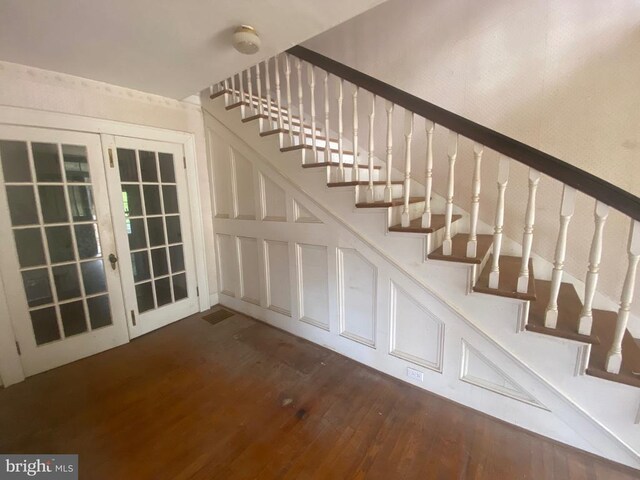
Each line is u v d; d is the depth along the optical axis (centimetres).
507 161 139
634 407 129
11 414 169
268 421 162
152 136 259
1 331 192
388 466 134
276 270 263
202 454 142
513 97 206
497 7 204
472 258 157
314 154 219
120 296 246
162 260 277
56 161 210
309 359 221
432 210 252
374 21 258
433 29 232
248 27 157
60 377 203
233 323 282
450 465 135
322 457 139
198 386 192
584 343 133
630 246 118
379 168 272
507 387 160
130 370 210
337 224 210
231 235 295
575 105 186
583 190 122
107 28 155
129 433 154
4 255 192
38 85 198
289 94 223
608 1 170
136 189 254
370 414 166
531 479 128
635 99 170
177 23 153
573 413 142
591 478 129
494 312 156
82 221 224
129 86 238
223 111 272
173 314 286
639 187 174
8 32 154
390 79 258
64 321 220
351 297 215
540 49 193
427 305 177
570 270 200
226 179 287
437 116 153
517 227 217
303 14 147
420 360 187
